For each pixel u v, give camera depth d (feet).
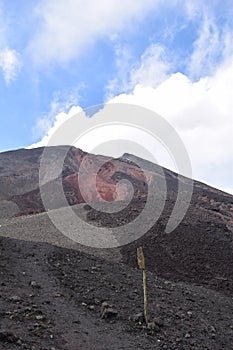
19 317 31.48
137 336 33.86
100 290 43.73
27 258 49.73
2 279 40.27
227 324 43.24
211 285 67.87
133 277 53.47
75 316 35.24
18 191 183.73
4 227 98.22
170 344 33.68
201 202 122.52
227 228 98.43
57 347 27.96
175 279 69.41
